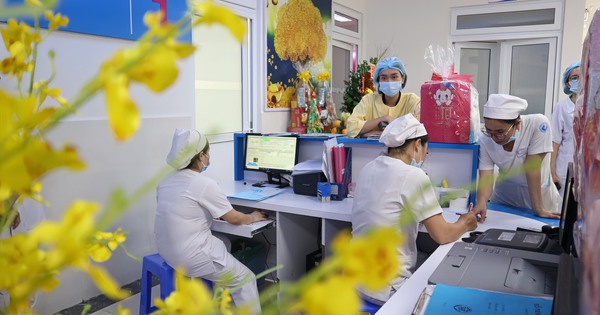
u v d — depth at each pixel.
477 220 2.33
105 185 3.09
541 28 5.77
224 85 4.49
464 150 2.65
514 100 2.33
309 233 3.10
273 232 3.39
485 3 5.99
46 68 2.76
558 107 3.74
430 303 1.12
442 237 1.92
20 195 0.39
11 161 0.27
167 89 0.25
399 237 0.25
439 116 2.64
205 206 2.38
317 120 5.20
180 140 2.32
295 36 5.28
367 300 2.01
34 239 0.26
